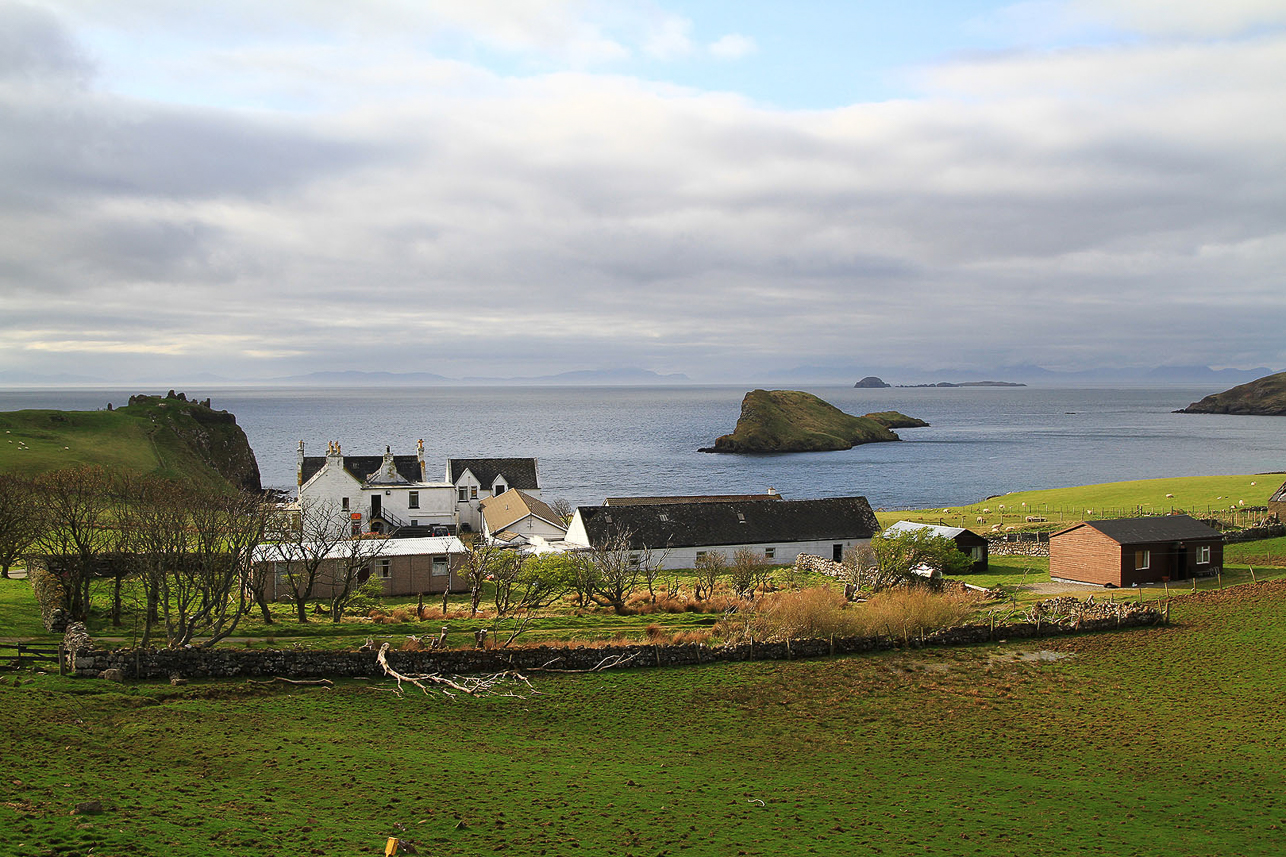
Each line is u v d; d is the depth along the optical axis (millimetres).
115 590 53281
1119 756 35781
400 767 29938
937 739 37625
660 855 24156
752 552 91750
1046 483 192875
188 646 44125
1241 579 73125
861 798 30250
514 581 72812
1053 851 26250
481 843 23906
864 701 42469
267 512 59531
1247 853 26625
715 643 51344
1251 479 135625
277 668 40969
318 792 26703
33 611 54031
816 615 53000
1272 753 36094
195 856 20438
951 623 54844
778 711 40750
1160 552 73375
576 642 49250
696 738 36844
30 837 20000
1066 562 76875
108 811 22516
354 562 64812
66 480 65062
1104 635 54688
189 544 58906
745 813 27969
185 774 27078
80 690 35688
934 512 126250
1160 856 26188
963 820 28547
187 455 183125
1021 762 35000
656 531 90625
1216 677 46469
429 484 105188
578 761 32656
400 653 43250
